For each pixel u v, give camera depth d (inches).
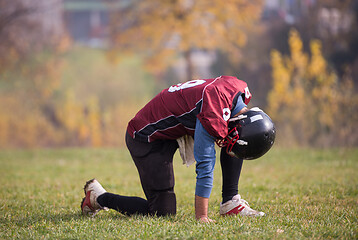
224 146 515.2
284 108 2123.5
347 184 855.7
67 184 940.0
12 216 612.4
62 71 4909.0
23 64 4318.4
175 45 4114.2
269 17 4579.2
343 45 3850.9
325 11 3986.2
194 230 490.6
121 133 3051.2
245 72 4424.2
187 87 514.9
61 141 3223.4
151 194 555.2
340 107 1941.4
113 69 5324.8
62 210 659.4
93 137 2970.0
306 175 1021.8
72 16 7687.0
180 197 761.0
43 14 4466.0
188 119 507.5
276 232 483.5
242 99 522.3
